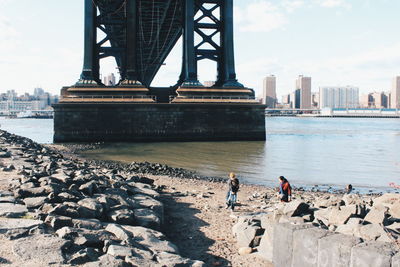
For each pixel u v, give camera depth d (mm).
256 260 9508
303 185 24906
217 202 16922
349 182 26344
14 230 7797
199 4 67750
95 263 6758
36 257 6750
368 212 9352
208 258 9680
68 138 56906
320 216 9719
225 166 33562
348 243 6887
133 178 19297
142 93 60344
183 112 60438
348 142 66000
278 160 38406
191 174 28547
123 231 8750
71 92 59094
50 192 10844
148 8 77250
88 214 9750
